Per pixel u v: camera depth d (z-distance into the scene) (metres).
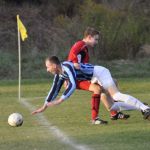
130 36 71.06
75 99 37.97
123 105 26.20
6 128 25.14
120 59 70.81
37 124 26.28
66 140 21.84
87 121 27.05
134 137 22.06
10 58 66.88
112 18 73.31
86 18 74.31
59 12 85.25
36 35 75.62
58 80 24.33
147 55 72.75
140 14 80.38
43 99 38.78
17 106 34.34
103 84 25.33
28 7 82.56
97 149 19.92
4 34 75.06
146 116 25.38
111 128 24.52
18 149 20.19
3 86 49.78
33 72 62.97
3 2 82.31
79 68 24.55
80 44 25.95
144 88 46.62
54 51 70.50
